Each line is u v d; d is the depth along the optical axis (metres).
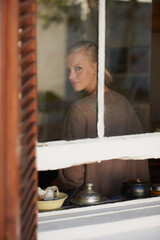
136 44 4.09
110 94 2.19
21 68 1.27
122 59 4.11
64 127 2.21
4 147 1.14
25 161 1.25
